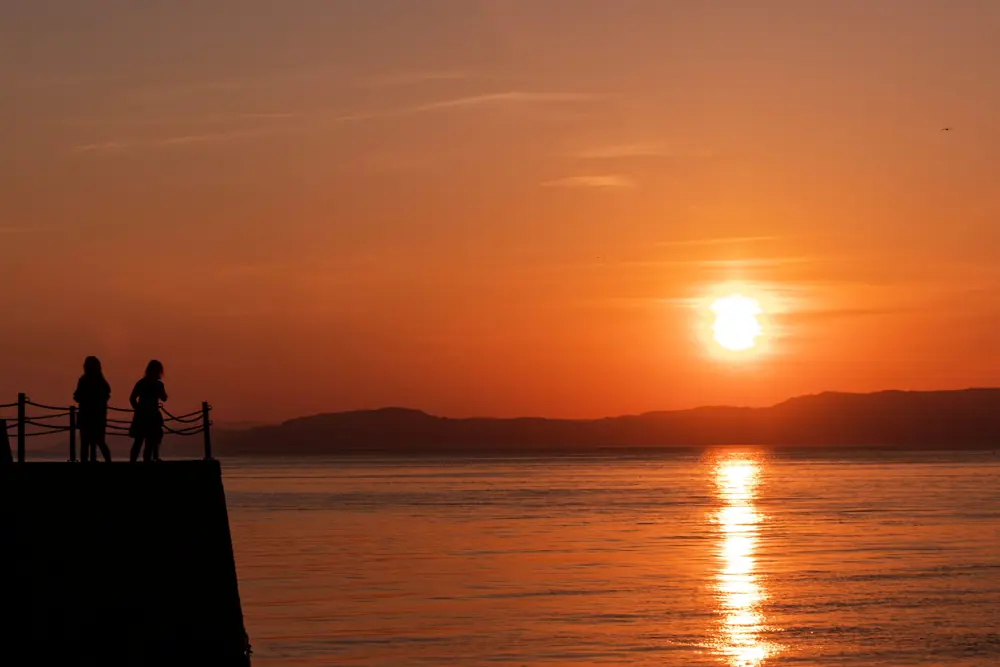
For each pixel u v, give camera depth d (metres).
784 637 52.91
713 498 166.62
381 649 50.81
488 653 49.97
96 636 33.47
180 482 35.47
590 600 64.31
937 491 179.62
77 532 33.62
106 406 35.03
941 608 60.25
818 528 111.62
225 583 35.91
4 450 34.12
